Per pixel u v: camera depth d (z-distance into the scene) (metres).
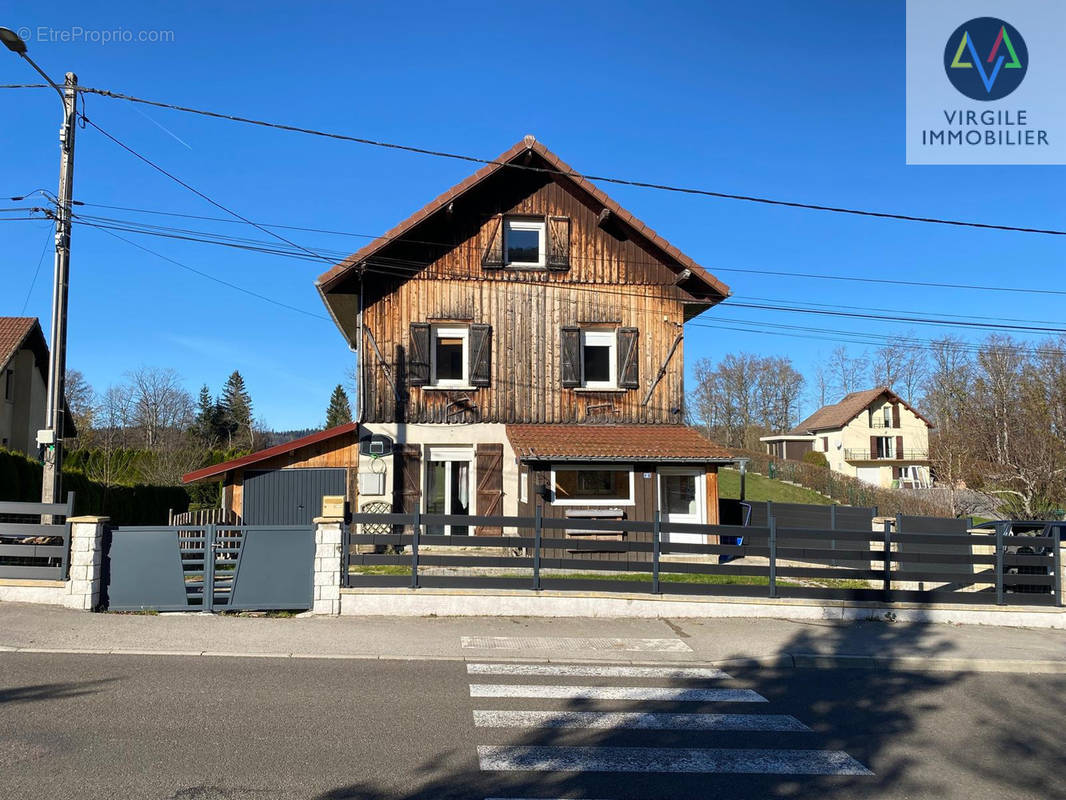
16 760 5.68
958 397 36.09
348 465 19.52
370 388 18.67
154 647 9.40
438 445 18.78
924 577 12.80
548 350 19.34
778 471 52.97
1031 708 8.31
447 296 19.08
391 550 18.08
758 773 6.09
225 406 73.19
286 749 6.12
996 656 10.41
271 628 10.45
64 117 12.98
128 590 11.20
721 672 9.39
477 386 19.02
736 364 78.56
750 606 12.19
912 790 5.84
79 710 6.93
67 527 11.14
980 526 16.75
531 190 19.64
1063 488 26.80
